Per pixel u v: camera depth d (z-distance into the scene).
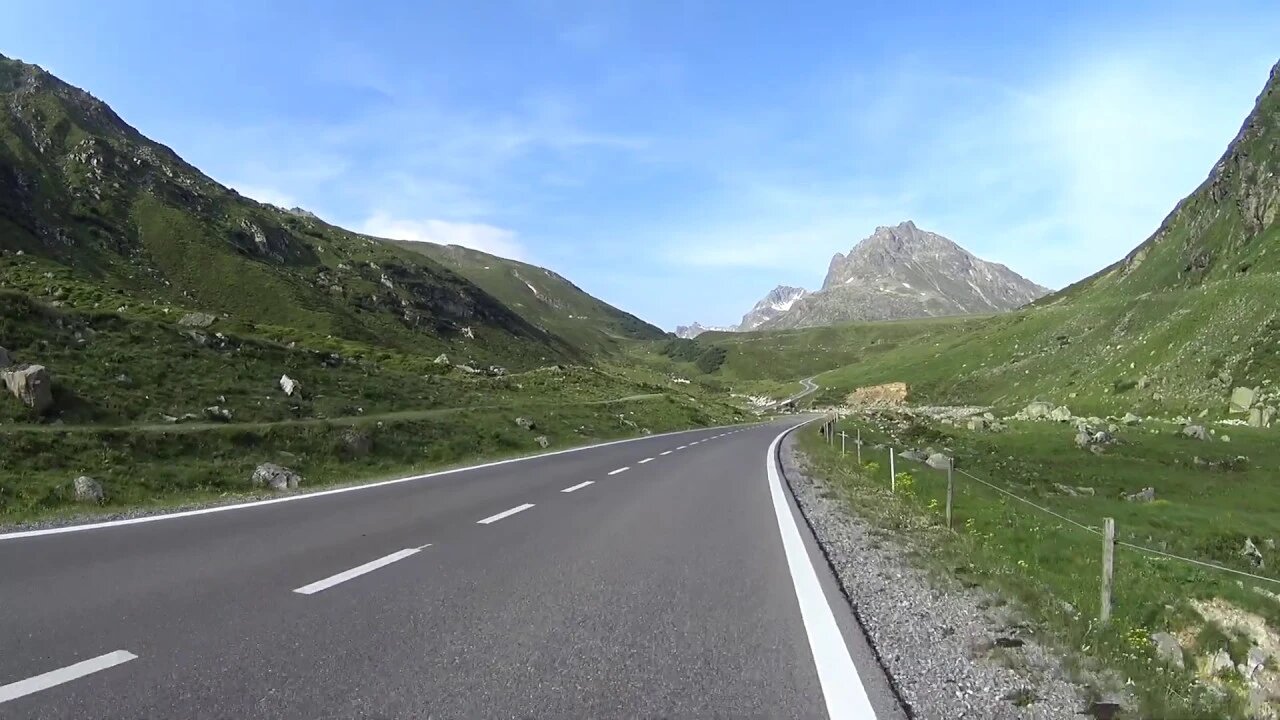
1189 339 80.94
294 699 4.86
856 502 17.33
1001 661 6.06
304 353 43.69
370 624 6.60
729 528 12.58
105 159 145.12
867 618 7.31
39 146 140.75
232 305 119.31
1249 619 15.86
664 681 5.37
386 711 4.71
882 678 5.52
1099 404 78.44
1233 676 12.79
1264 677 12.95
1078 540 20.67
